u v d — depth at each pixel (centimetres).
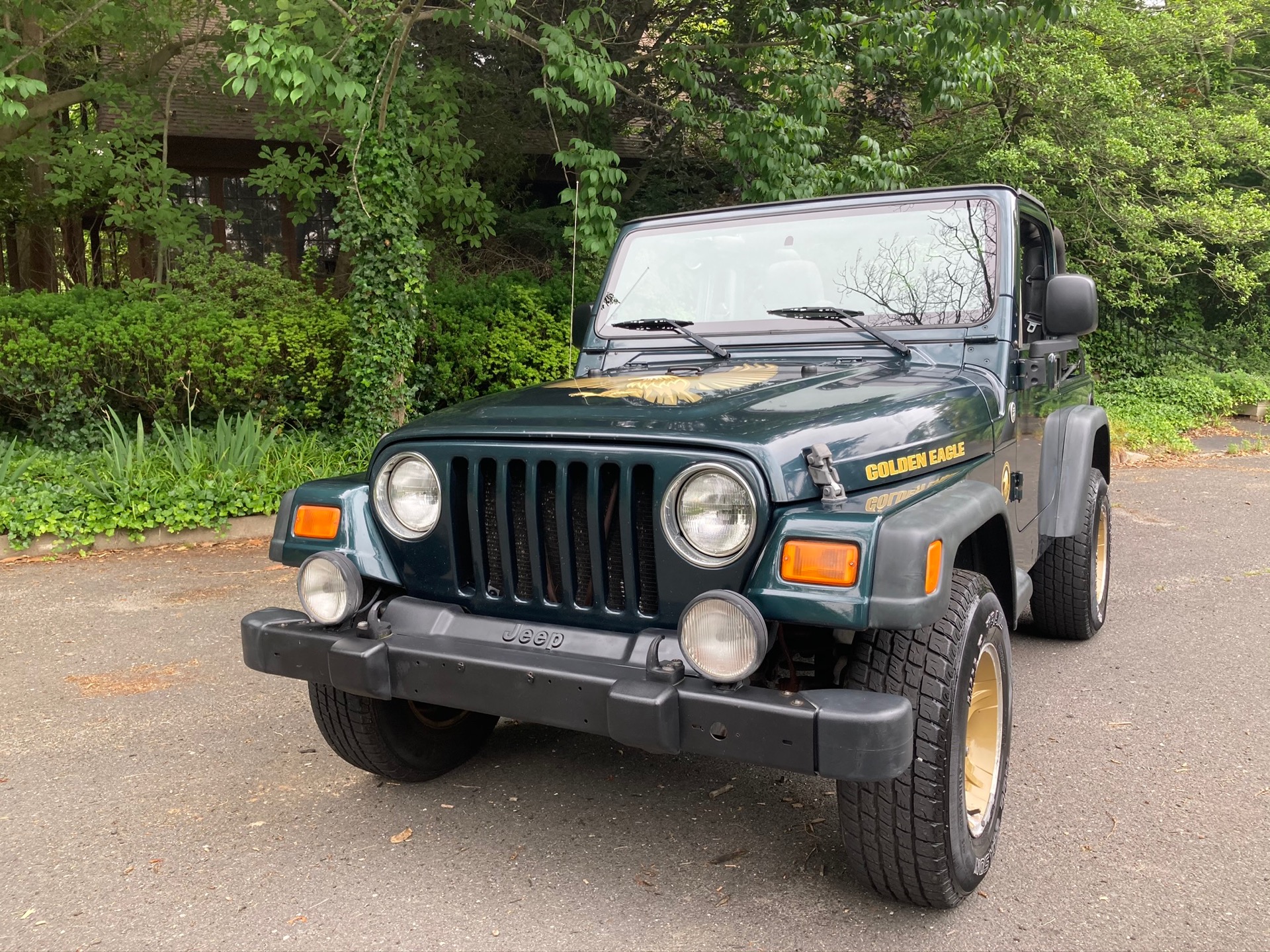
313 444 828
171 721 385
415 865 278
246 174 1484
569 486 242
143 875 274
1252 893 259
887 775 204
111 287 1358
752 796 320
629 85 1164
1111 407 1311
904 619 205
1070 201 1354
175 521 683
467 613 263
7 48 884
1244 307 1599
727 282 363
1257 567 614
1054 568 450
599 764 347
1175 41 1376
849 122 1313
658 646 229
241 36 927
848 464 233
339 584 260
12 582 593
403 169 807
